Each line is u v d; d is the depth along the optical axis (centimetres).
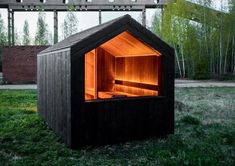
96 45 889
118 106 937
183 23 4734
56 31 4953
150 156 818
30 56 3591
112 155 827
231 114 1475
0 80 3953
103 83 1427
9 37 4709
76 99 873
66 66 902
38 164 754
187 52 4788
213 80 4281
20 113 1474
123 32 958
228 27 4681
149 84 1097
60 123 974
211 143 945
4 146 909
